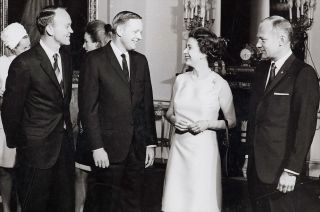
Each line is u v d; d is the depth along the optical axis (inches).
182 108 133.3
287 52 115.9
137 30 130.0
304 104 109.3
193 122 131.3
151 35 272.7
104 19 272.1
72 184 133.2
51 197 131.3
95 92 129.4
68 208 131.7
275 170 112.7
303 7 228.7
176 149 135.0
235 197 194.4
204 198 130.0
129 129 131.6
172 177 134.3
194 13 249.0
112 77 129.8
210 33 131.5
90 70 129.6
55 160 127.8
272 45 114.9
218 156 133.2
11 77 124.9
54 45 130.3
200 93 131.2
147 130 138.6
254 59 237.5
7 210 166.7
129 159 134.1
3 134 163.0
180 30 265.3
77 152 139.4
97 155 128.8
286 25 114.3
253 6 244.1
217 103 132.0
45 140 127.0
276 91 114.1
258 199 116.4
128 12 131.0
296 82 111.5
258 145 116.0
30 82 126.2
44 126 127.3
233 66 238.2
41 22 128.0
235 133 228.7
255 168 116.1
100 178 133.5
